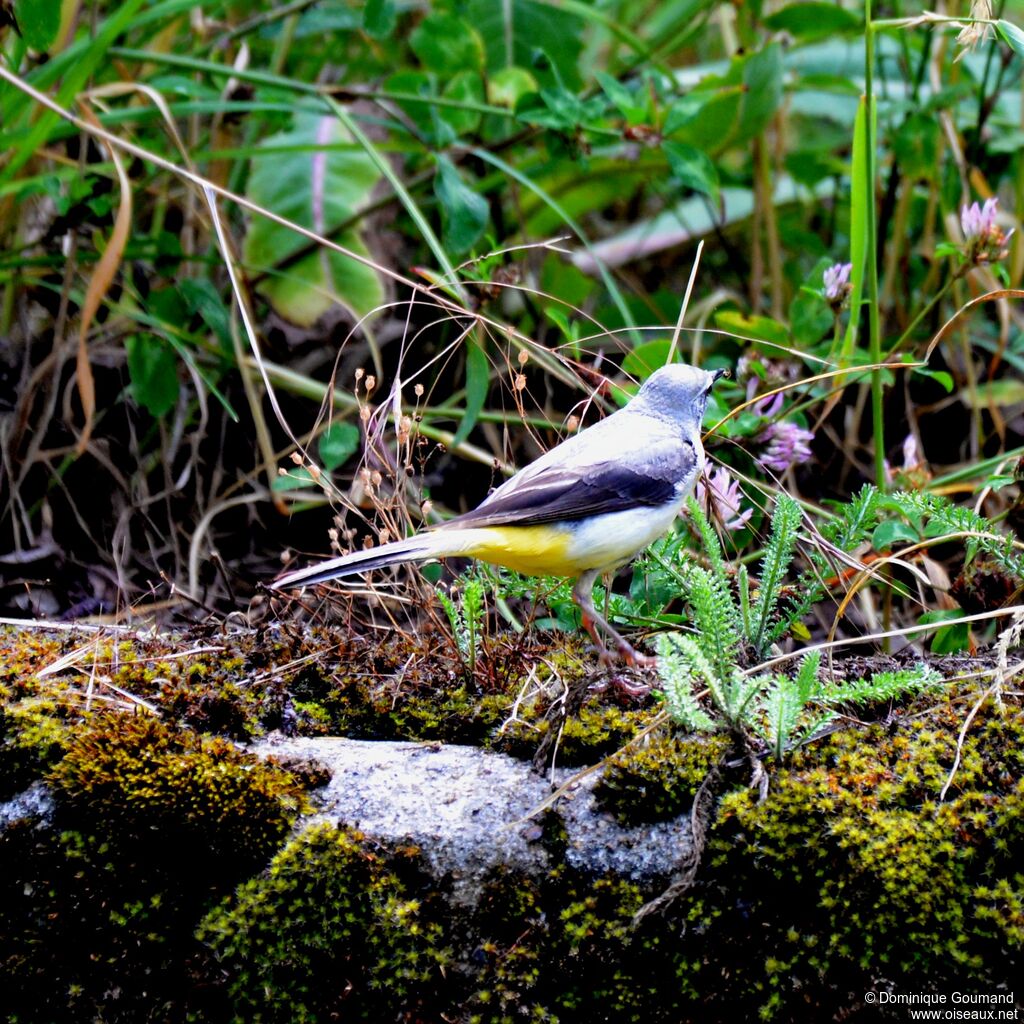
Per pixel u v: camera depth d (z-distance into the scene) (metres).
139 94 9.53
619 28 10.58
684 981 4.81
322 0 10.84
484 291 7.93
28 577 8.42
